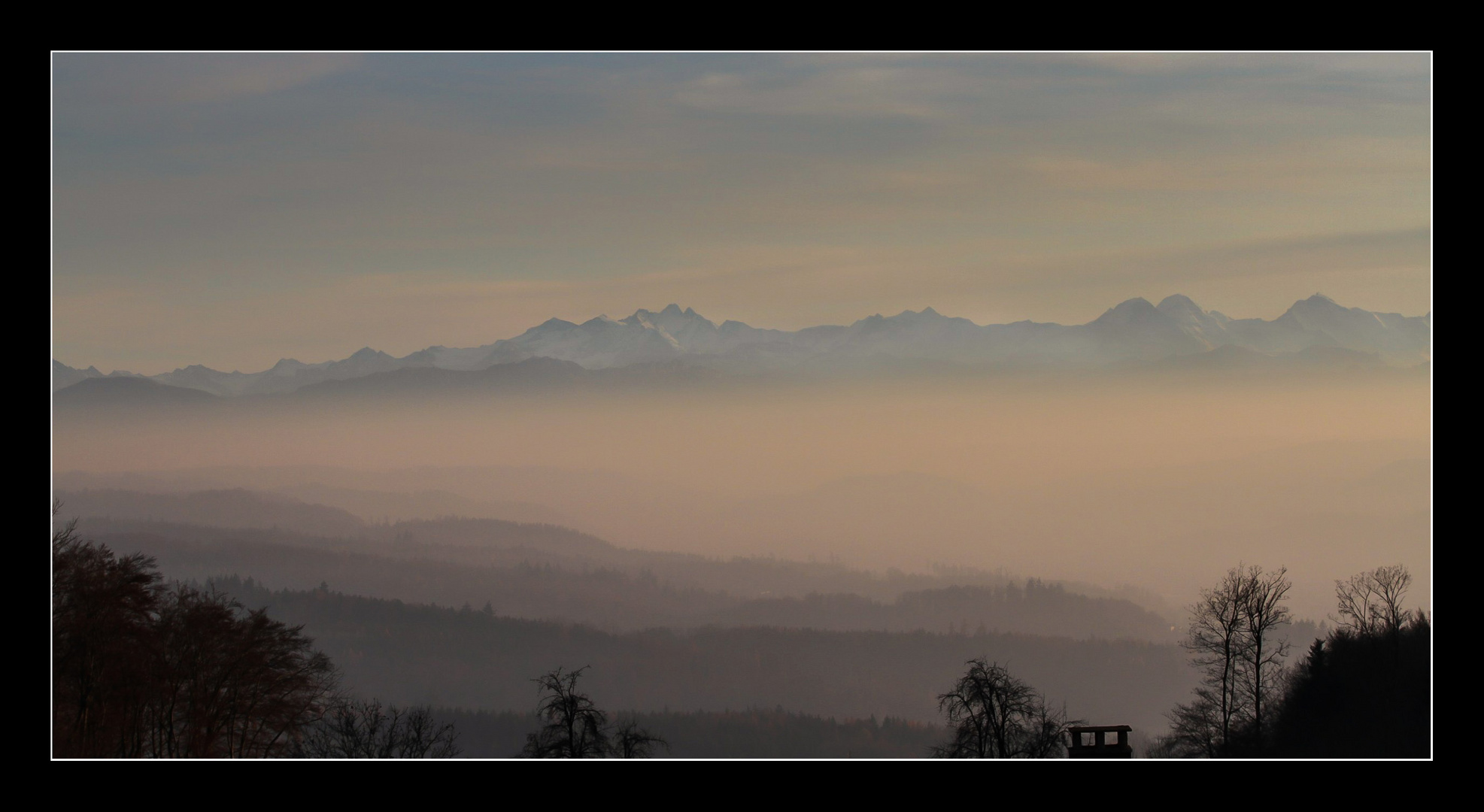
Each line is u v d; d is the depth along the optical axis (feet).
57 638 159.43
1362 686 162.40
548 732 164.66
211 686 174.40
